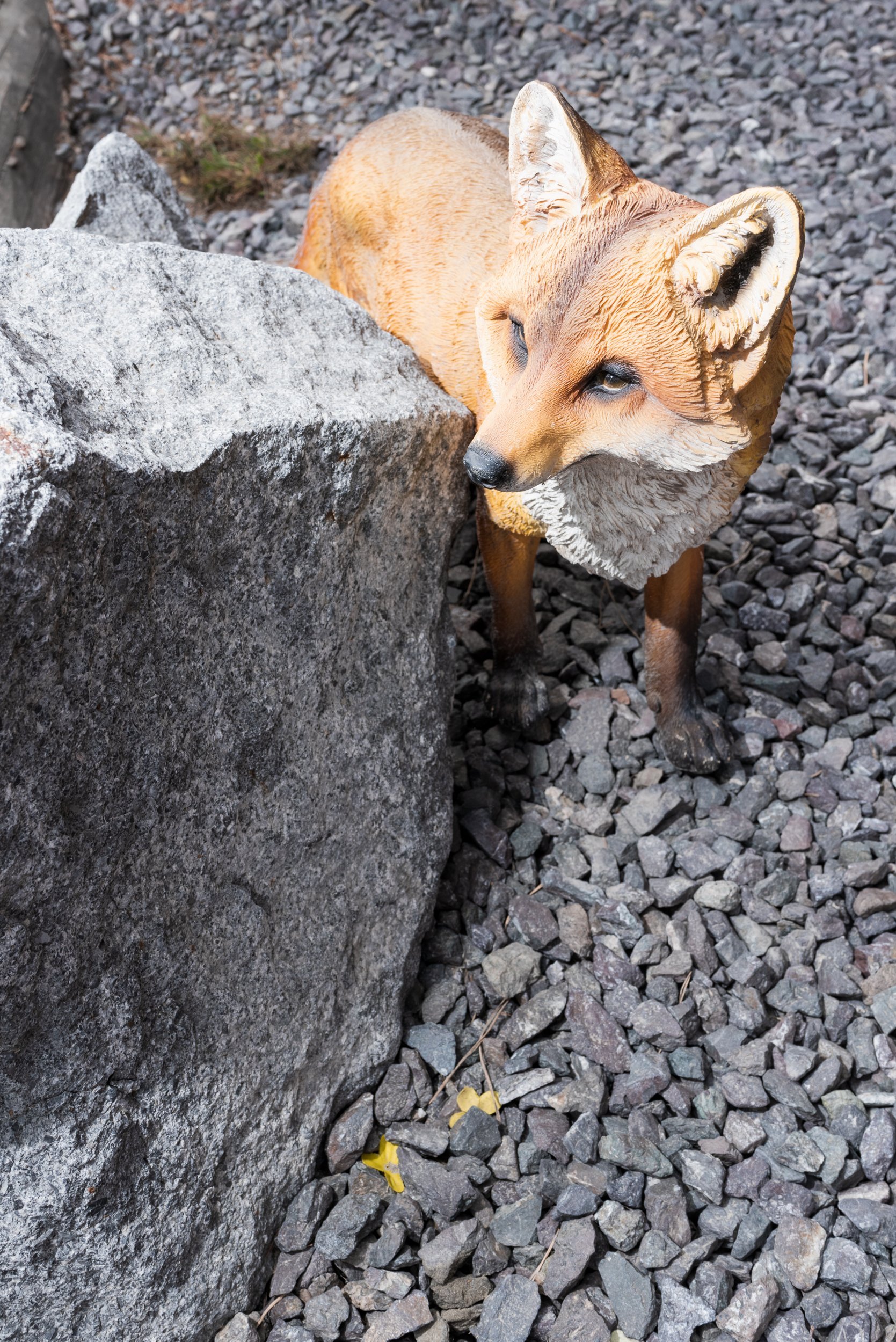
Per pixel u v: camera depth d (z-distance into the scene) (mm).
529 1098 1146
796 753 1376
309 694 1093
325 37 2611
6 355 924
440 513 1187
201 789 1022
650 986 1206
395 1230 1080
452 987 1207
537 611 1496
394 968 1160
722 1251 1086
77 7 2627
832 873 1286
